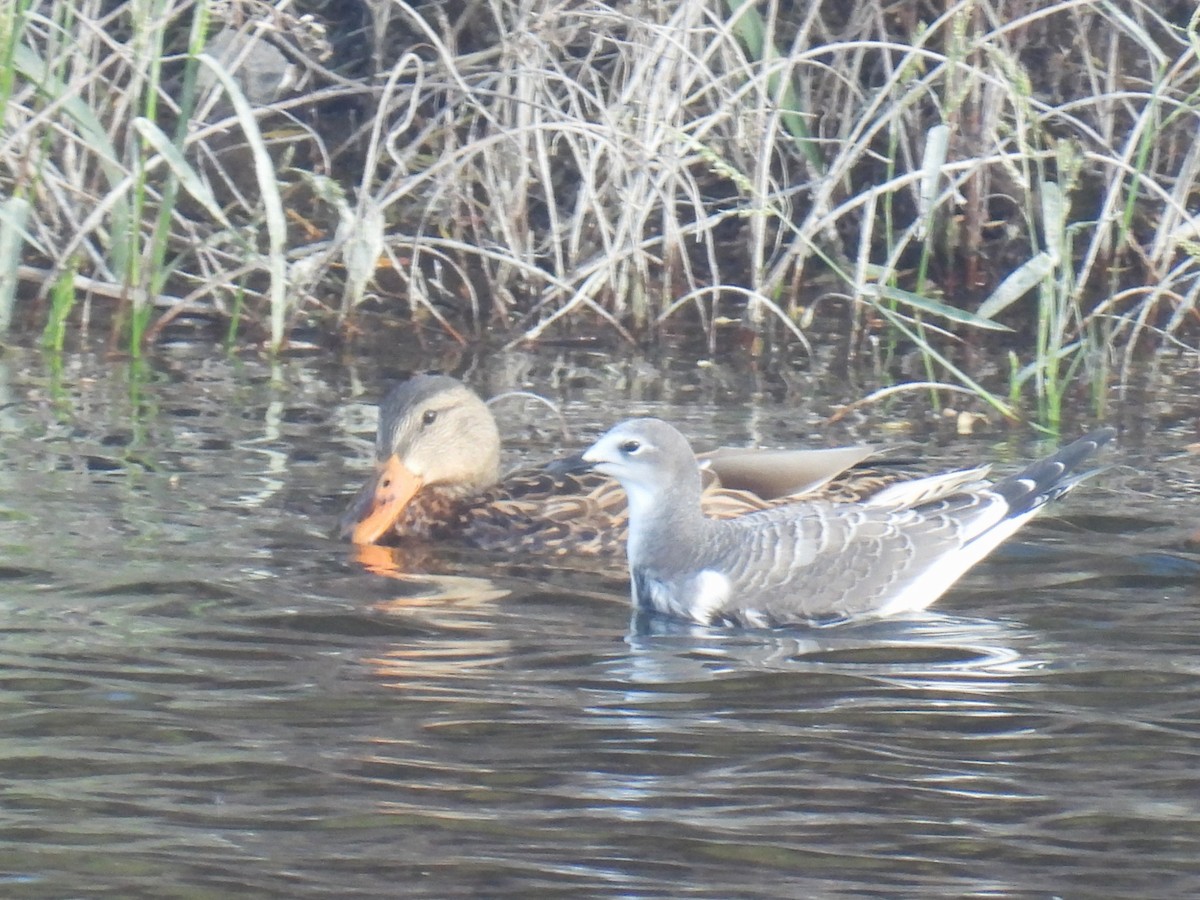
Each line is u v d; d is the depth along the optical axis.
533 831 7.56
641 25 16.72
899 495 11.63
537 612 10.66
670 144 17.12
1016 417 14.64
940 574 10.79
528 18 17.39
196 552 11.18
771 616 10.60
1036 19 18.30
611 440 11.07
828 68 17.59
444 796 7.86
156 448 13.37
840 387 15.64
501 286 17.62
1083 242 18.62
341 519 12.05
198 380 15.44
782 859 7.36
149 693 8.92
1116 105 18.61
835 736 8.56
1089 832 7.60
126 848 7.37
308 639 9.83
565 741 8.46
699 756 8.31
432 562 11.72
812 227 16.91
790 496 12.26
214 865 7.25
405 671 9.36
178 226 18.39
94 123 15.71
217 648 9.59
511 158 18.08
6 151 15.88
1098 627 10.16
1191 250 15.37
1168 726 8.69
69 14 16.38
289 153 18.34
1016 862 7.36
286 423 14.23
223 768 8.09
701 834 7.55
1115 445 13.83
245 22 18.89
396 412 12.55
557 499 12.35
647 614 10.76
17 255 15.87
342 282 18.16
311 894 7.05
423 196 18.38
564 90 18.55
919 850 7.43
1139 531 11.82
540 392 15.41
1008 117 18.56
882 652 9.87
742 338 17.12
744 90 16.62
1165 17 18.58
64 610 10.06
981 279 18.92
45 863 7.24
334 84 19.80
